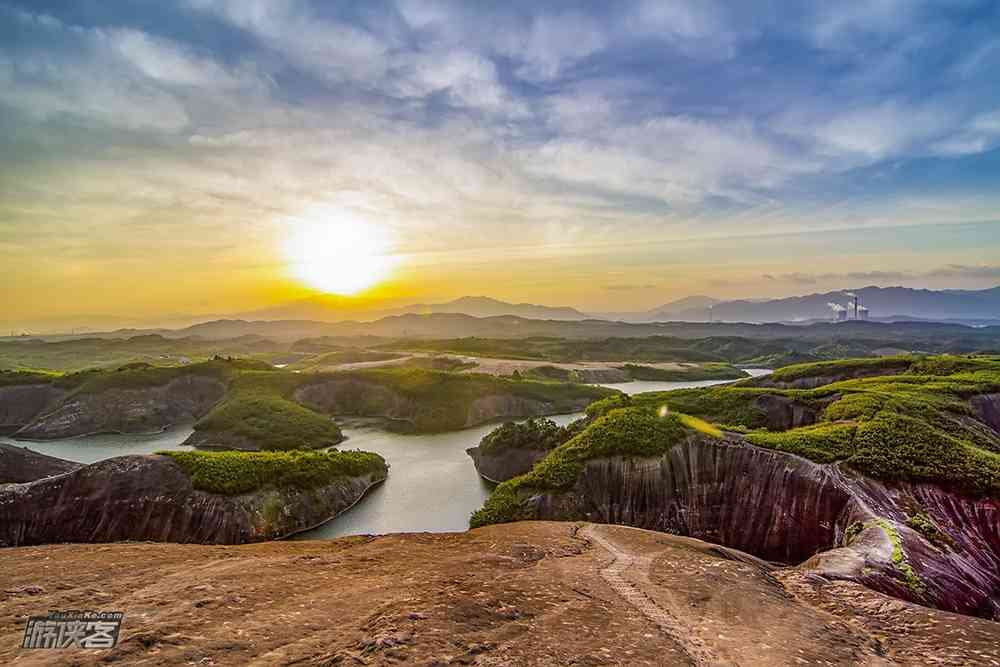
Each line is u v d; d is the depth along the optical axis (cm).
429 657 1308
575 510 5331
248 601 1727
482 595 1823
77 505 5219
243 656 1304
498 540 2850
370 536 3025
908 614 1908
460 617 1588
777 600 2062
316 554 2502
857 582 2467
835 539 4141
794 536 4422
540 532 3103
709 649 1562
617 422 6075
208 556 2431
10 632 1443
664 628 1691
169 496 5438
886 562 2791
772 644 1620
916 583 2680
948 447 4669
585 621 1688
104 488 5356
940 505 4084
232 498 5606
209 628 1474
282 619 1566
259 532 5506
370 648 1332
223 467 5900
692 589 2112
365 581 2002
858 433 5103
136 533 5169
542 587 2012
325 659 1284
